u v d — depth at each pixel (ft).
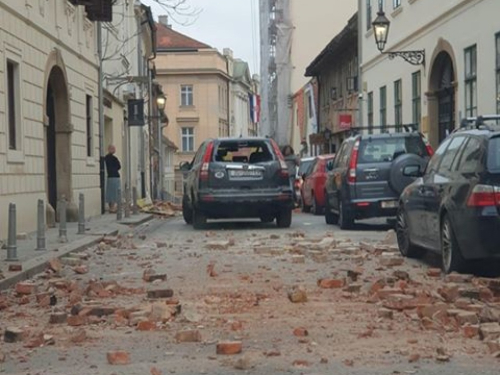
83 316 28.35
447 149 39.40
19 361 23.21
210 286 35.47
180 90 296.71
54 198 75.41
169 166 241.76
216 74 296.92
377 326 26.78
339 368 21.99
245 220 78.38
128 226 71.97
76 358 23.45
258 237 58.29
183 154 295.69
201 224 68.23
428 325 26.32
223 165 64.85
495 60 64.34
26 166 60.95
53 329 27.20
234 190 64.85
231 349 23.67
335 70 146.61
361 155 60.80
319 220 75.82
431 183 39.04
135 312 28.68
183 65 295.28
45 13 67.00
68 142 75.56
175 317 28.53
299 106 192.03
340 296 32.48
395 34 97.04
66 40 74.43
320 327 26.89
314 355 23.40
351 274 36.24
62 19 73.00
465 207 33.88
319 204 84.43
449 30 76.43
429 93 82.94
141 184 136.36
